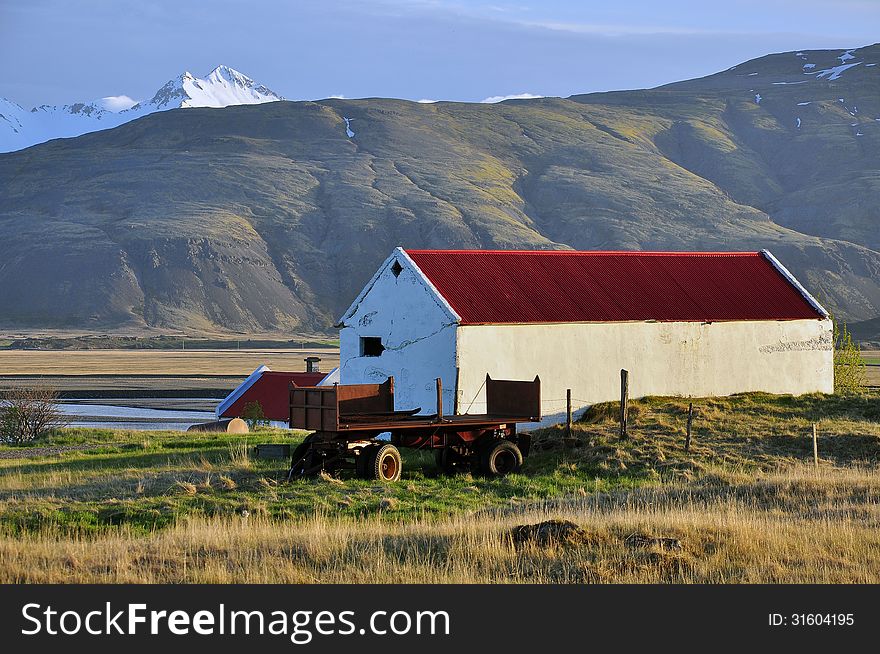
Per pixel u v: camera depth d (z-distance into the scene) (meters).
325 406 122.69
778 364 182.50
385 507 105.88
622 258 187.12
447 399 152.38
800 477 115.62
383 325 162.62
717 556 76.75
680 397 172.38
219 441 174.38
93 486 123.19
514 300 163.00
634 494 112.00
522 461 135.75
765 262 199.88
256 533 85.94
